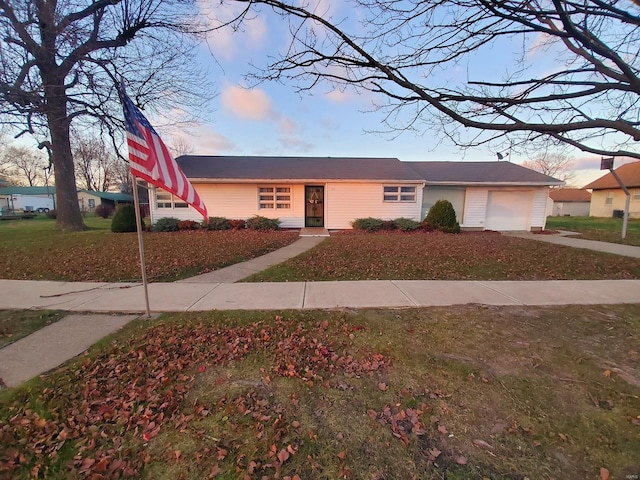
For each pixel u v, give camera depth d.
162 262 7.20
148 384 2.56
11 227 16.38
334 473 1.73
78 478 1.71
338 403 2.34
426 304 4.45
